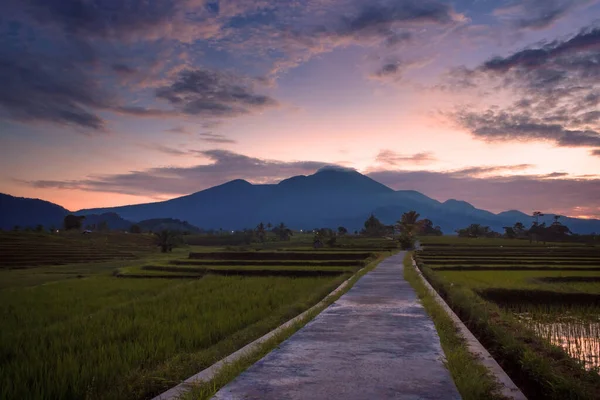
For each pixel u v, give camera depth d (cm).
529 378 624
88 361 776
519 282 2670
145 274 3791
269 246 11512
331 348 770
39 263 6575
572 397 538
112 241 12744
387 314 1159
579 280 3069
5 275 4484
